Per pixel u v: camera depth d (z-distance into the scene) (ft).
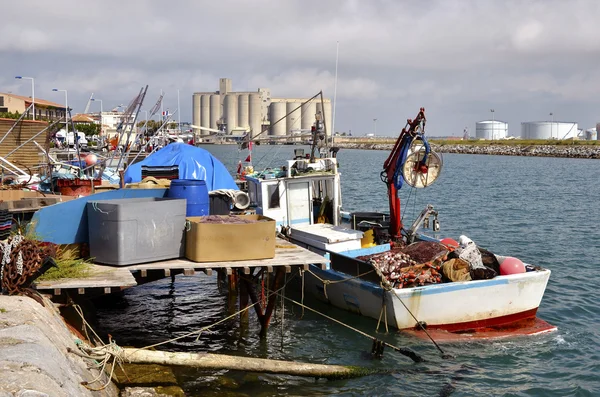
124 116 98.53
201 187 41.86
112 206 33.86
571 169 261.03
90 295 36.78
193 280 58.95
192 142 127.03
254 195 57.67
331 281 44.83
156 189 41.24
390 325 42.34
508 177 210.38
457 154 476.95
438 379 35.88
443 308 41.22
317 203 59.21
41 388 18.51
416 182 50.37
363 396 33.63
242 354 39.81
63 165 66.28
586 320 46.70
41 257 29.27
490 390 34.60
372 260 43.57
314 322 45.93
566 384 35.40
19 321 24.06
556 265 66.18
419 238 53.31
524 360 38.63
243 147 76.28
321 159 57.21
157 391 29.32
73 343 27.78
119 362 28.76
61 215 35.58
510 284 41.86
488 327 42.39
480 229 91.30
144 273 33.53
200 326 45.21
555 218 103.81
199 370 35.83
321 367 33.88
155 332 43.62
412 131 49.19
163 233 35.14
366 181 188.34
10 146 74.43
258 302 41.37
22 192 46.37
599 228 92.43
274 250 36.29
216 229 34.86
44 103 251.39
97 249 34.65
